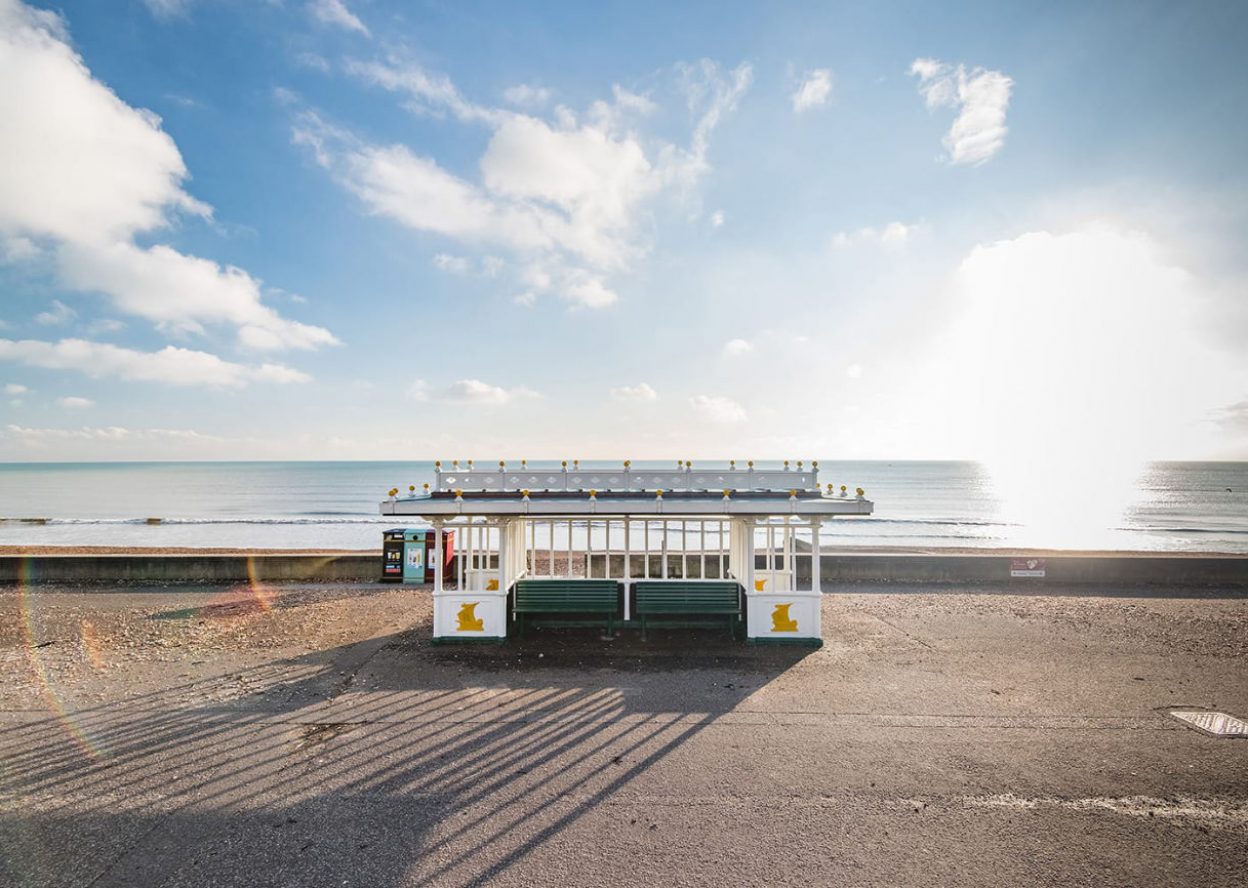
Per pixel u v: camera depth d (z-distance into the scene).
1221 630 10.93
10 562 15.63
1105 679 8.36
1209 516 52.41
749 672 8.64
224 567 15.89
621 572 15.99
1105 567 15.44
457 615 10.06
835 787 5.47
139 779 5.57
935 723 6.90
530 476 10.28
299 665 8.88
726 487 10.32
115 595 14.05
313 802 5.20
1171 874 4.28
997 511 57.09
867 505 9.48
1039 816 5.01
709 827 4.84
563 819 4.95
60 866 4.35
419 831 4.79
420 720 6.93
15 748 6.20
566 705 7.40
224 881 4.21
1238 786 5.50
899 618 11.80
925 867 4.35
